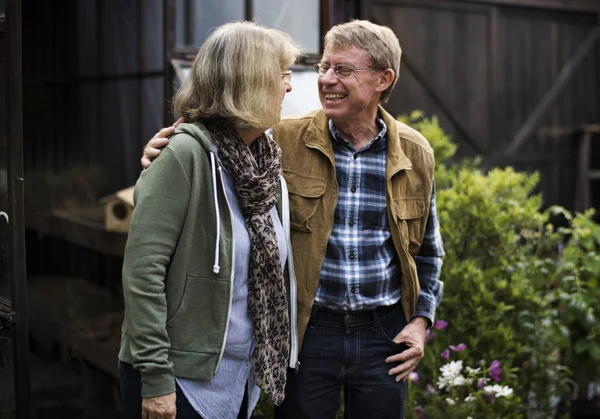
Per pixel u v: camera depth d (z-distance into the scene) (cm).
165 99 366
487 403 328
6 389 271
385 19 473
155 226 193
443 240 361
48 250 524
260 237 208
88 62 506
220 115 202
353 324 241
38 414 407
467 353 343
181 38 381
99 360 424
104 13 494
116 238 415
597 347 401
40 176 527
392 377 249
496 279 363
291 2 402
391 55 237
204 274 199
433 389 332
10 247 263
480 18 506
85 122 511
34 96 525
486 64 511
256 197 207
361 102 235
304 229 238
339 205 241
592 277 404
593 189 557
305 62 391
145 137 466
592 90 552
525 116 529
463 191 375
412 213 247
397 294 248
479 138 512
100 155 502
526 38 525
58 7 516
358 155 243
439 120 499
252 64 201
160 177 195
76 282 513
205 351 199
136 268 191
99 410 417
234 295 205
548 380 377
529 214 380
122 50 482
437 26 492
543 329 379
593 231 414
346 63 233
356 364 243
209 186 200
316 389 243
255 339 211
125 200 399
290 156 244
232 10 393
